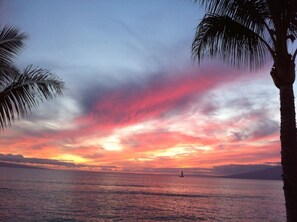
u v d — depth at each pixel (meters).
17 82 7.89
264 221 43.00
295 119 5.76
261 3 6.31
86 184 126.94
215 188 147.38
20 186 90.25
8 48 7.96
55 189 86.31
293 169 5.59
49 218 38.12
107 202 60.66
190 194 95.44
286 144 5.67
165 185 161.12
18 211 42.03
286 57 5.92
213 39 6.42
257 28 6.59
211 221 41.81
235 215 48.34
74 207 49.81
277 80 5.92
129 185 139.75
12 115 7.86
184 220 42.19
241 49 6.43
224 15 6.37
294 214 5.48
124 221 39.53
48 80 8.19
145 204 60.81
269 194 109.69
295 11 5.92
